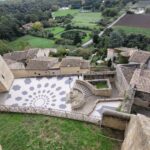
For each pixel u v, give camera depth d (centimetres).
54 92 3384
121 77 3206
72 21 12519
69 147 1791
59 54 6656
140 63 3912
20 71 4334
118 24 9712
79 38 9206
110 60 5331
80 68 4434
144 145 982
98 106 2917
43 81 3703
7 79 3544
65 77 3797
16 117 2259
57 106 3045
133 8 12750
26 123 2138
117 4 14175
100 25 11281
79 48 7856
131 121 1565
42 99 3225
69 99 3169
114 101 3006
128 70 3259
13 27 10356
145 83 2520
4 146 1878
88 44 8988
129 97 2473
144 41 7575
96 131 1930
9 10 13712
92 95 3322
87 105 3066
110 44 7319
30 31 10962
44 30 11200
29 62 4544
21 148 1836
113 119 1866
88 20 12531
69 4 17212
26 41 9706
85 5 16000
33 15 12625
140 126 1151
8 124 2159
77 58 4759
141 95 2498
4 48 7006
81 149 1762
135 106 2558
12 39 10144
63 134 1930
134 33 8181
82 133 1923
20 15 12481
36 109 2273
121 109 2442
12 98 3281
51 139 1888
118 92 3394
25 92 3425
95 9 15100
